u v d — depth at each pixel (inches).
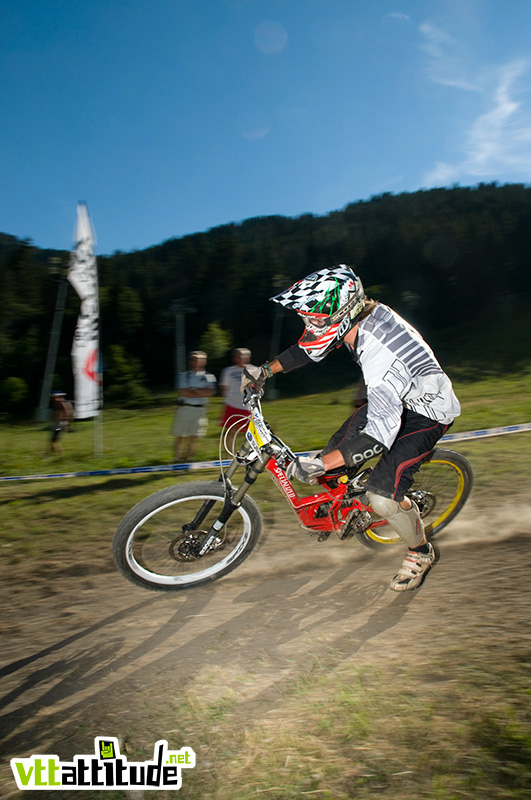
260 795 62.5
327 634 100.5
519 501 175.3
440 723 70.4
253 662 93.5
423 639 94.0
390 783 61.5
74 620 117.4
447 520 140.6
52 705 86.9
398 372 98.7
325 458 101.7
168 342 2367.1
